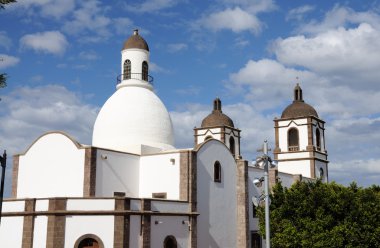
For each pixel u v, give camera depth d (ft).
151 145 145.07
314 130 213.46
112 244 105.60
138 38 164.14
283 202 128.57
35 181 129.59
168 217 120.37
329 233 114.83
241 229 149.79
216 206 141.08
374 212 120.47
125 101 150.51
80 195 120.78
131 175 135.03
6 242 111.34
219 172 144.97
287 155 211.82
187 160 131.95
